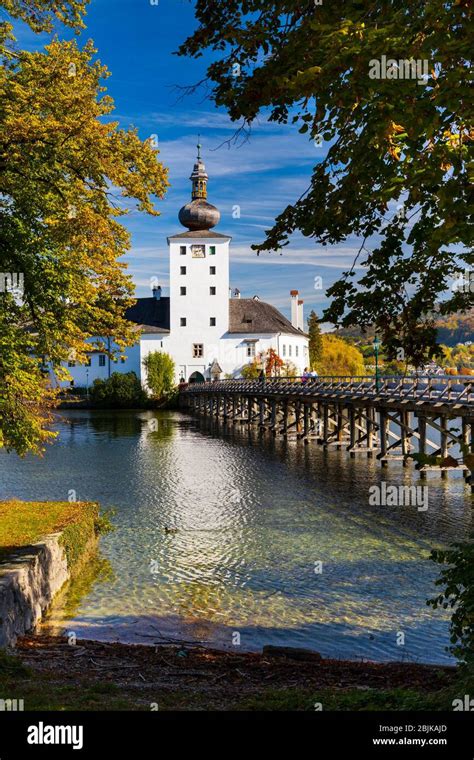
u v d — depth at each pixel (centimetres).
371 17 602
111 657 1084
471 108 519
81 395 8625
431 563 1714
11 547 1439
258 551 1862
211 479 3072
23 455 1574
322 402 4194
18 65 1480
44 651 1123
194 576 1658
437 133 571
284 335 8994
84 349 1692
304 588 1555
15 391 1533
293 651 1110
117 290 1756
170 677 949
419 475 3034
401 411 3284
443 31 509
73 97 1377
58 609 1439
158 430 5666
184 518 2277
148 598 1509
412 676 948
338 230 848
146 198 1491
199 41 803
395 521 2161
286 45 670
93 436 5147
